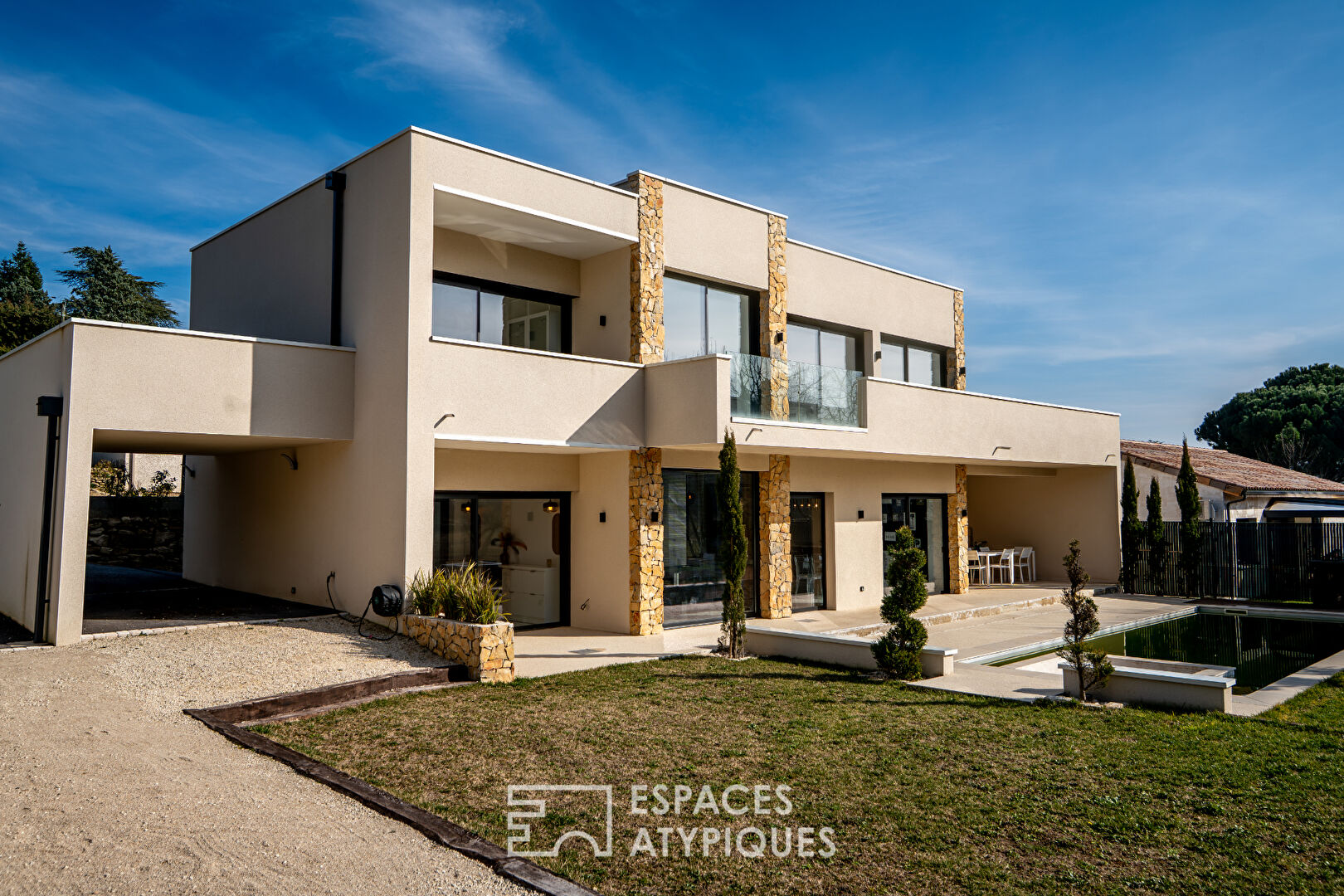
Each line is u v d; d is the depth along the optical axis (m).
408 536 11.31
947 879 4.73
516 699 9.14
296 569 13.80
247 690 8.63
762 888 4.61
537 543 14.63
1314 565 18.03
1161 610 17.69
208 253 16.89
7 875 4.41
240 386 11.63
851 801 6.00
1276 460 46.31
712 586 15.42
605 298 14.73
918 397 16.69
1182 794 6.12
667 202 14.66
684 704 9.00
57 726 7.18
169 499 21.16
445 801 5.85
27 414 12.24
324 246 13.45
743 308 16.22
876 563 18.23
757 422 13.61
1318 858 5.00
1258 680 11.30
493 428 12.17
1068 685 9.55
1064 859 4.99
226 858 4.71
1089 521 22.12
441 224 13.25
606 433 13.45
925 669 10.84
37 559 11.26
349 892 4.35
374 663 9.95
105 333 10.70
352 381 12.63
